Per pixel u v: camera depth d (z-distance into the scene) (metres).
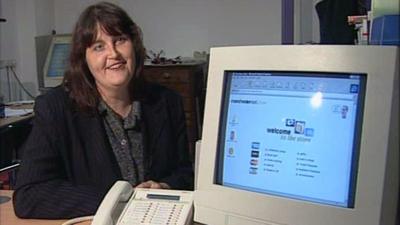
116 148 1.38
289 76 0.81
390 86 0.70
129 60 1.33
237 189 0.86
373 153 0.72
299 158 0.79
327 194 0.77
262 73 0.84
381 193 0.71
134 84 1.44
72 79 1.35
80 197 1.17
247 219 0.85
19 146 2.82
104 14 1.30
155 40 5.09
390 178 0.72
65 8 5.17
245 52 0.85
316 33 4.11
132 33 1.37
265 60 0.82
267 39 4.78
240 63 0.85
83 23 1.32
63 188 1.20
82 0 5.11
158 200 0.99
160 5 5.01
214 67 0.89
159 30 5.06
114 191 1.00
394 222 0.75
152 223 0.93
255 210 0.83
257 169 0.84
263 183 0.83
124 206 1.00
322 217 0.77
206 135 0.90
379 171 0.71
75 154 1.33
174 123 1.54
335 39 2.49
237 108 0.86
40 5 4.95
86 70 1.34
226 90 0.88
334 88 0.76
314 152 0.78
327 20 2.58
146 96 1.48
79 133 1.33
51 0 5.16
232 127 0.87
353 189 0.74
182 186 1.42
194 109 4.36
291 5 2.59
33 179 1.23
